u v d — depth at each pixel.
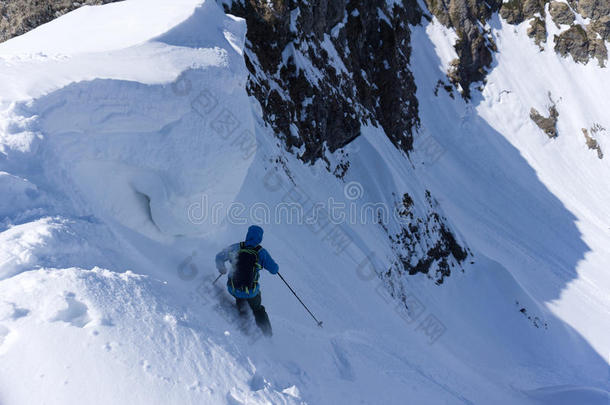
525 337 15.10
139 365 2.07
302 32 12.74
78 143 3.46
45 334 1.99
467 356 12.04
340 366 4.29
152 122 3.89
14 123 3.08
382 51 21.19
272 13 11.41
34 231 2.65
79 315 2.23
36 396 1.74
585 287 22.39
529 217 26.81
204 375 2.27
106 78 3.61
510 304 15.96
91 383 1.87
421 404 4.59
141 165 3.88
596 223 27.95
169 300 2.84
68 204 3.20
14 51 4.73
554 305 19.95
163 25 4.63
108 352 2.04
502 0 36.41
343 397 3.45
